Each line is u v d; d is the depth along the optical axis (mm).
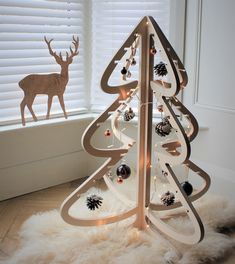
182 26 2318
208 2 2184
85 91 2619
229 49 2133
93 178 1774
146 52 1708
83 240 1784
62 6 2391
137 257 1658
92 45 2572
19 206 2219
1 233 1910
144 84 1744
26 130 2293
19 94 2334
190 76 2346
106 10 2502
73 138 2527
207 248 1705
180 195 1662
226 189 2291
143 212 1887
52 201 2291
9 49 2236
